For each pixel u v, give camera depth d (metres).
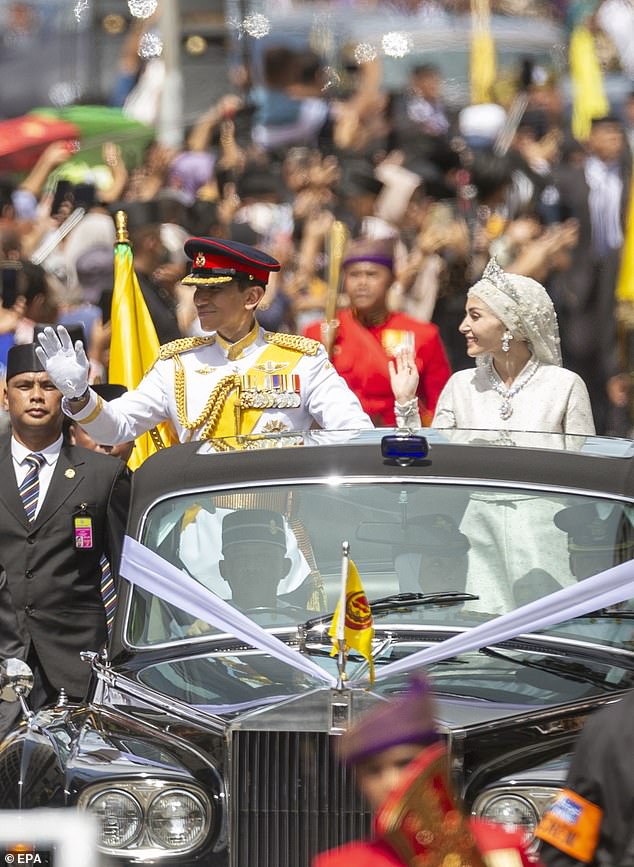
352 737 12.93
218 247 26.08
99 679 20.98
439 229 40.69
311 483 21.75
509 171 45.97
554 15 67.00
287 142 56.00
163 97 56.69
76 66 58.84
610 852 14.16
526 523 21.22
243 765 18.53
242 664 20.48
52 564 24.81
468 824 13.06
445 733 18.39
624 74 63.16
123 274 31.02
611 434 45.09
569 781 14.39
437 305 40.16
